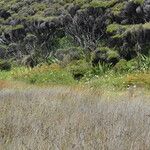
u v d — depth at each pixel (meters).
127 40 26.25
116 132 6.57
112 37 27.47
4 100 11.42
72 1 34.69
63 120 7.83
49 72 25.86
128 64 24.64
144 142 6.05
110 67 25.44
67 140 6.00
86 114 8.73
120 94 15.92
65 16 32.66
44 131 6.59
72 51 29.12
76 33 31.22
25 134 6.59
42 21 33.84
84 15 30.89
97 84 21.45
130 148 5.75
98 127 7.09
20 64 32.25
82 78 24.48
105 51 26.11
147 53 25.09
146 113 9.23
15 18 36.47
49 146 5.62
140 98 12.95
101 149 5.68
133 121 7.89
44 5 36.94
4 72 30.58
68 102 11.07
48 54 32.00
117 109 9.69
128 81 20.36
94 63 26.06
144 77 20.36
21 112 8.71
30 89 16.38
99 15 30.11
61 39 32.41
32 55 31.95
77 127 7.07
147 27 25.50
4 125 7.19
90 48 28.98
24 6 38.44
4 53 34.06
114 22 29.17
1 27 37.03
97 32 29.86
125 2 29.39
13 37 35.44
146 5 27.42
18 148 5.60
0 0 41.53
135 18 28.05
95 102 11.38
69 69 25.72
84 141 5.96
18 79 26.30
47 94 13.47
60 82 23.97
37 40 33.44
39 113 8.62
